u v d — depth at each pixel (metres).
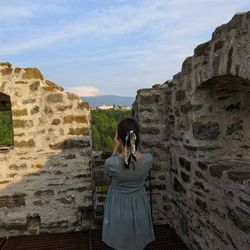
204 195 3.03
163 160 4.25
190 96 3.26
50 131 4.06
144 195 2.65
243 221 2.32
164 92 4.20
